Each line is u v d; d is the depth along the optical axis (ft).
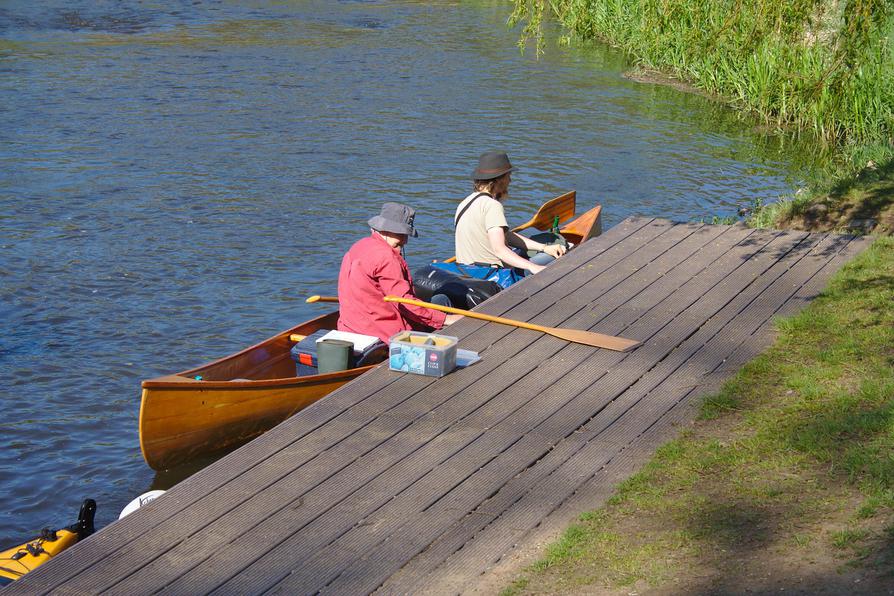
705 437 21.01
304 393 27.86
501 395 23.53
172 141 65.46
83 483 26.55
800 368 23.90
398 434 21.63
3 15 119.03
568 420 22.29
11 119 69.77
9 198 52.26
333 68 92.73
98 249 45.14
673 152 66.95
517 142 68.39
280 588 16.53
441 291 31.04
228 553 17.46
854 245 34.19
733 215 53.01
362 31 115.24
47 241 45.93
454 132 70.44
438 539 17.90
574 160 64.39
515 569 16.92
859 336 25.21
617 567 16.31
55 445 28.45
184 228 48.60
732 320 27.99
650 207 55.06
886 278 29.78
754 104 77.82
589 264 33.01
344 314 29.27
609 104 81.05
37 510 25.27
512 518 18.51
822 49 66.64
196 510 18.72
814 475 18.33
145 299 39.55
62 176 56.70
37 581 16.65
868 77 63.21
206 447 27.12
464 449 21.01
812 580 14.82
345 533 18.06
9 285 40.42
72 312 38.01
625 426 21.98
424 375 24.50
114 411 30.55
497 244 32.22
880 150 56.70
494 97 82.33
